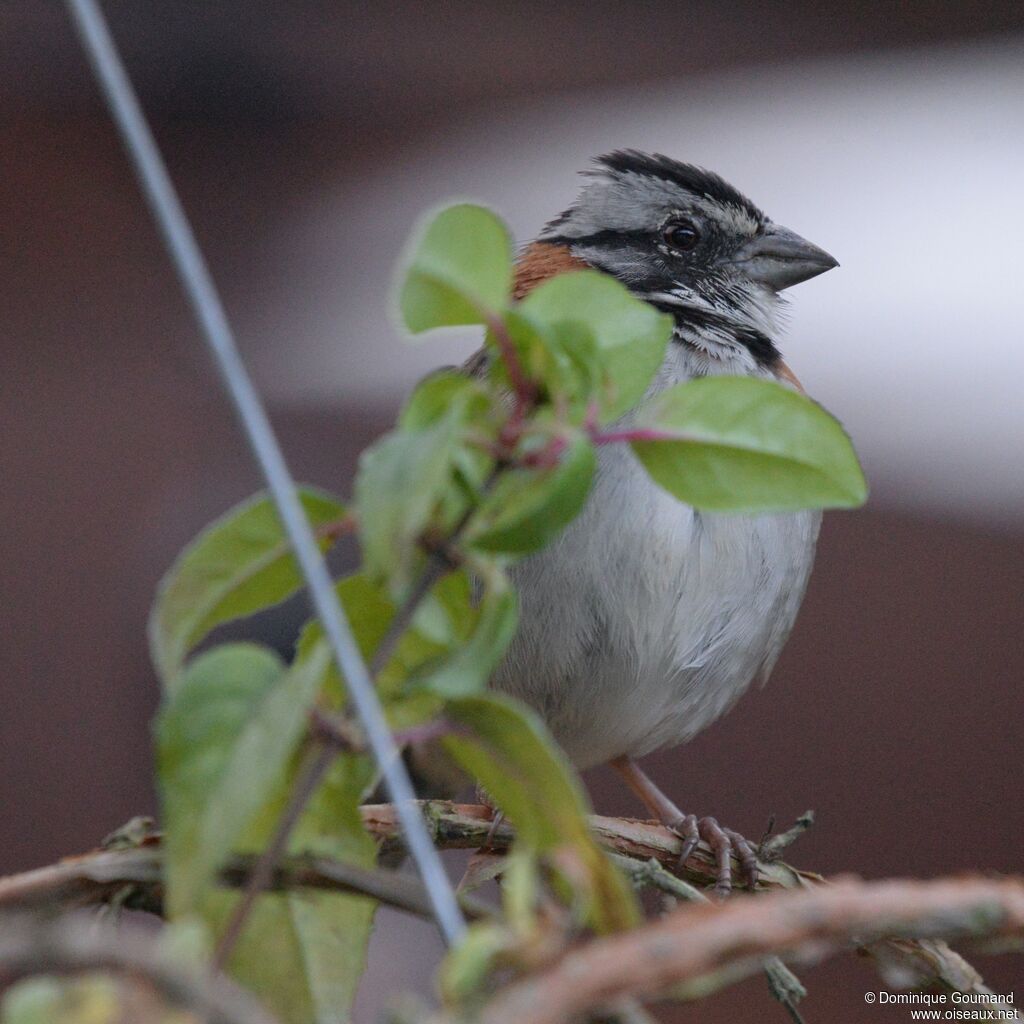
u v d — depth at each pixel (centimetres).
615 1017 117
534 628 224
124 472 233
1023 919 119
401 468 111
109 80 123
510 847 218
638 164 228
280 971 144
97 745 231
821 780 234
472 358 220
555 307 132
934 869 233
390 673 133
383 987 227
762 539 225
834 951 134
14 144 235
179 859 113
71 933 101
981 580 235
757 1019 229
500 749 123
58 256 235
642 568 224
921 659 234
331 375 234
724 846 221
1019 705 233
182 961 100
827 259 227
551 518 116
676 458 132
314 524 126
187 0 235
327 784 137
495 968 109
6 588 232
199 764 115
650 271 227
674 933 110
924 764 233
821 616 235
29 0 234
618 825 220
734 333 227
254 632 224
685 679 225
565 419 121
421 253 120
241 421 119
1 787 231
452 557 118
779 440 131
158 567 232
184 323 235
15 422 233
